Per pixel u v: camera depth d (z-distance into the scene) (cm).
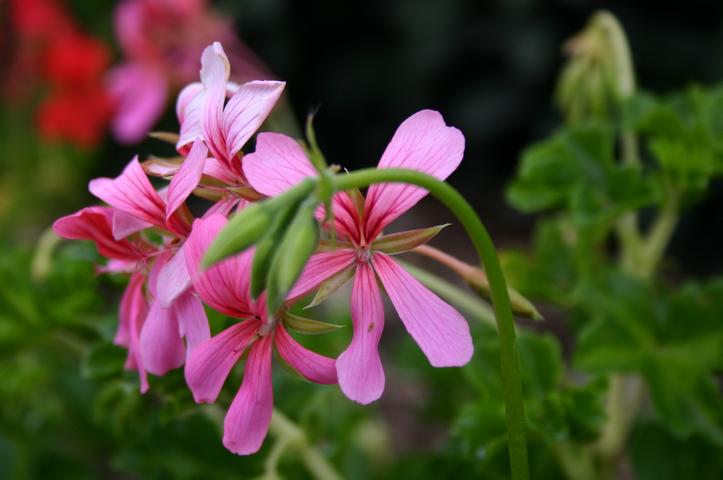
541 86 107
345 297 55
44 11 80
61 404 45
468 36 106
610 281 37
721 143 39
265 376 27
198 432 37
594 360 37
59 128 82
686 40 102
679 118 38
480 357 36
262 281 25
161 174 28
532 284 40
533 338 36
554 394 35
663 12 103
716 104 40
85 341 40
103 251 29
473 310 36
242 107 27
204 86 28
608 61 42
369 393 26
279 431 35
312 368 27
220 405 33
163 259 28
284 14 111
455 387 45
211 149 27
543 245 41
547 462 37
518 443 27
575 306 40
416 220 100
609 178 39
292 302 27
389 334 75
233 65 62
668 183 39
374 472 44
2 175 98
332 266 27
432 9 107
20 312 38
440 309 26
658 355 37
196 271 26
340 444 40
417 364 45
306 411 35
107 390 36
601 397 35
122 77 62
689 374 36
